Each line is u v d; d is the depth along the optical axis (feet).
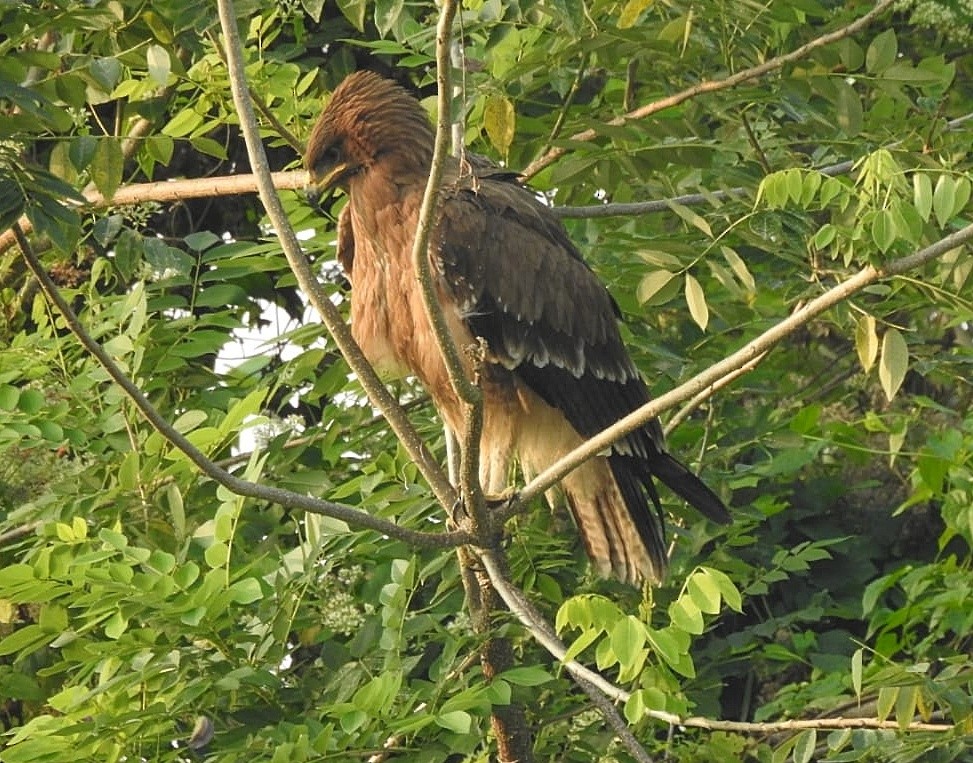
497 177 35.17
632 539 34.09
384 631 29.12
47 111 28.22
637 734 32.27
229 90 33.73
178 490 30.19
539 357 33.88
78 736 26.61
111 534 27.27
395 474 32.32
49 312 34.27
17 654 34.22
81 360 34.30
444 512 33.30
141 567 29.25
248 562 30.53
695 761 32.89
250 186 32.07
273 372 36.55
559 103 40.37
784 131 36.63
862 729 26.32
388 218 32.81
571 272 34.50
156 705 26.30
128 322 34.58
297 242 26.14
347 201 36.04
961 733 25.75
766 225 28.63
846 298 24.03
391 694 26.02
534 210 34.71
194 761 28.27
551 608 35.01
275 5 35.04
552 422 34.47
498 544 28.09
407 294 32.96
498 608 29.35
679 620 22.68
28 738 26.76
